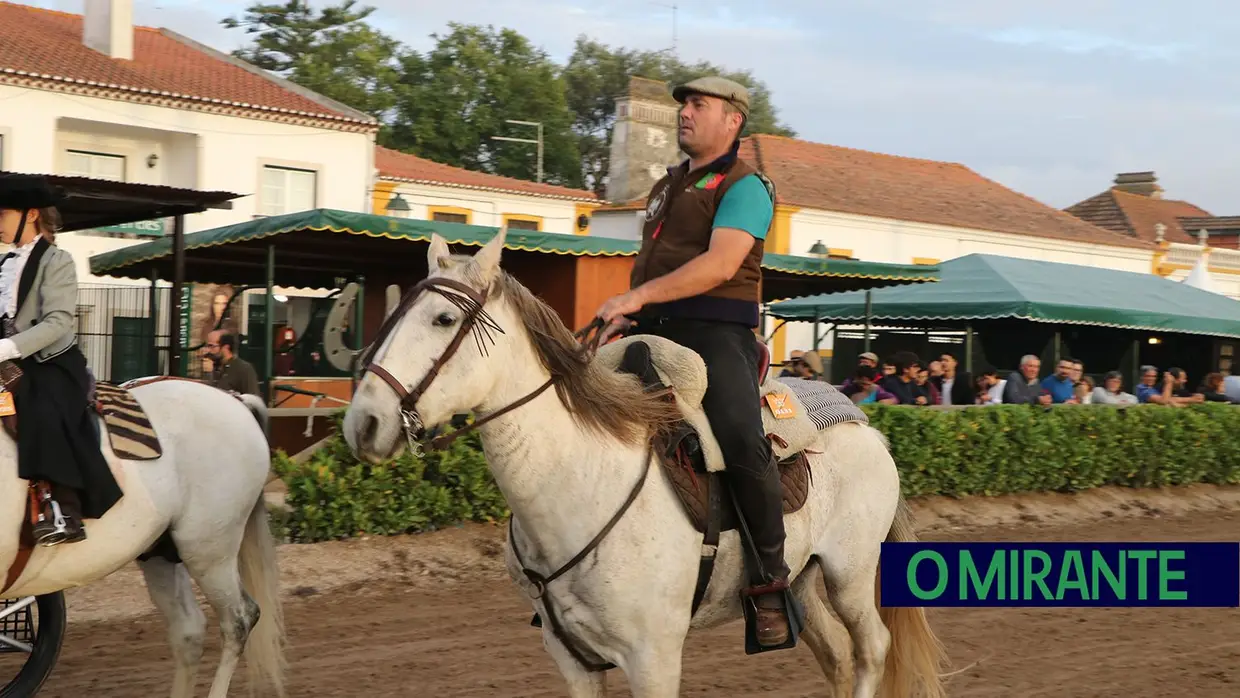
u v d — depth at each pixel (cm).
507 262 1396
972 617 778
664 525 381
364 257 1454
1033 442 1278
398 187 2702
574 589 376
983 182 3444
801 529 438
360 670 620
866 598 468
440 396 344
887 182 3062
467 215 2830
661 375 400
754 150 2966
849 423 480
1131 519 1280
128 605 738
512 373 364
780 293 1803
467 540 926
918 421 1206
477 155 4488
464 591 818
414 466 919
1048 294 1842
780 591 407
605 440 378
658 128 2902
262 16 4425
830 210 2697
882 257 2809
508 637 696
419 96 4316
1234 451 1466
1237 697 605
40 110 2180
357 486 895
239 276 1714
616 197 2866
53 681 590
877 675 473
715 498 397
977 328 2230
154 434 498
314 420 1314
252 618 534
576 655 392
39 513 454
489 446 369
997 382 1527
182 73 2519
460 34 4534
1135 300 1992
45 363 466
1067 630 745
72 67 2284
